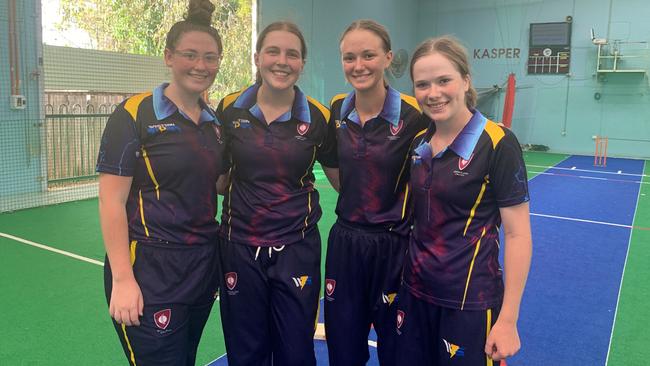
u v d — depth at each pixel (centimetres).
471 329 181
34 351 306
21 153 713
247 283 214
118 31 1089
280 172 209
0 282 416
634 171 1150
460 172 179
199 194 189
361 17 1355
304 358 220
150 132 180
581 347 324
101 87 821
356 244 222
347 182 222
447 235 184
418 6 1619
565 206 765
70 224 601
